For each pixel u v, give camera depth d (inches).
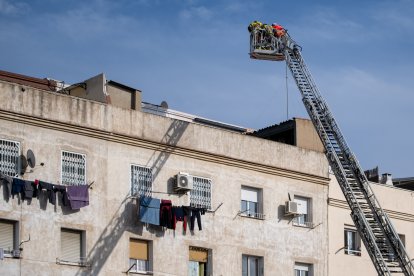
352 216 2416.3
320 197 2559.1
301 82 2536.9
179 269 2268.7
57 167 2114.9
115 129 2209.6
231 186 2394.2
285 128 2613.2
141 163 2245.3
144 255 2231.8
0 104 2048.5
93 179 2162.9
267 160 2466.8
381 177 2881.4
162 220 2240.4
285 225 2477.9
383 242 2404.0
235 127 2667.3
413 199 2765.7
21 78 2351.1
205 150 2353.6
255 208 2442.2
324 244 2544.3
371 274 2623.0
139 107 2330.2
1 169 2041.1
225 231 2361.0
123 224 2196.1
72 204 2111.2
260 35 2637.8
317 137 2600.9
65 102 2142.0
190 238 2298.2
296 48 2578.7
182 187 2277.3
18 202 2050.9
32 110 2089.1
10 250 2034.9
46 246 2074.3
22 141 2071.9
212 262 2326.5
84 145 2160.4
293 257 2476.6
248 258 2406.5
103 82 2290.8
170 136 2298.2
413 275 2356.1
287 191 2500.0
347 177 2458.2
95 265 2139.5
